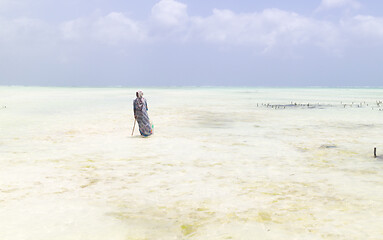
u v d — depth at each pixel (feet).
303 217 15.26
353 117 65.16
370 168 24.82
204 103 109.91
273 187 20.10
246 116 66.85
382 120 59.82
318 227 14.10
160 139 38.65
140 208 16.70
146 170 24.35
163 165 25.91
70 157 28.76
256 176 22.67
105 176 22.71
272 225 14.40
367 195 18.35
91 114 68.85
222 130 46.50
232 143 35.94
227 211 16.17
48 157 28.66
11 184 20.57
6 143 35.24
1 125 50.29
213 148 33.09
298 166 25.55
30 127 48.44
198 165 25.93
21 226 14.44
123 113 71.26
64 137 39.93
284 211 16.07
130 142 36.60
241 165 25.91
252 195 18.58
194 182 21.25
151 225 14.64
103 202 17.58
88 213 16.02
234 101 124.16
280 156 29.35
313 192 19.04
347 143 36.01
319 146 34.24
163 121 57.16
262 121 58.18
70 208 16.69
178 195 18.67
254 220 14.98
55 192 19.19
